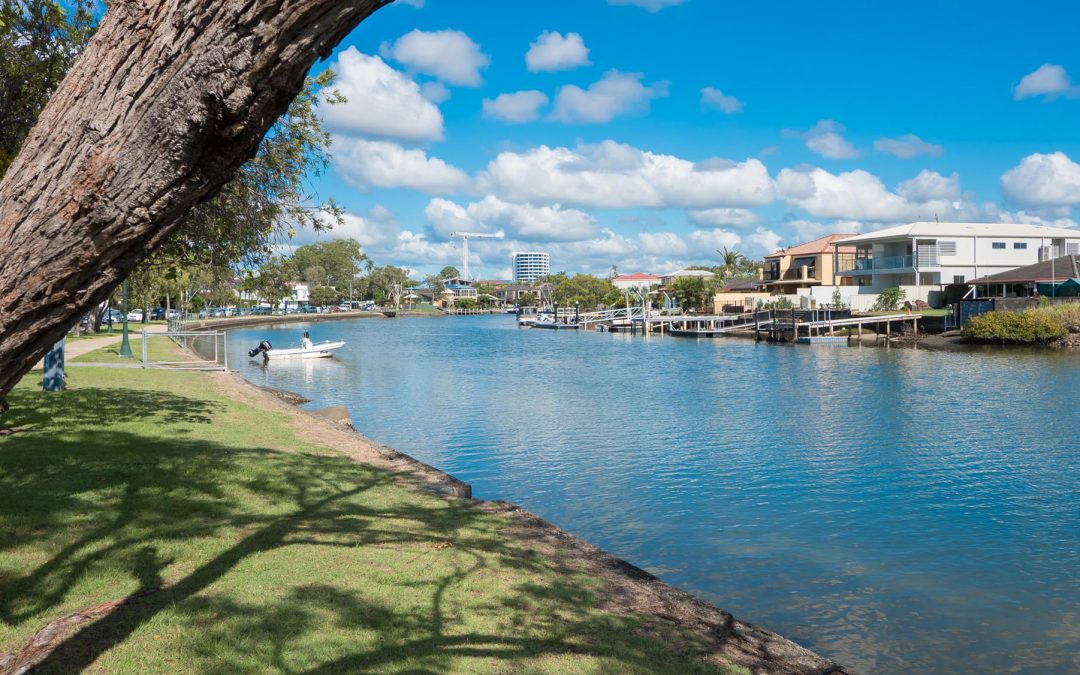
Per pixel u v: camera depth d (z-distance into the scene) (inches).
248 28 74.6
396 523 315.9
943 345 2050.9
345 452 487.5
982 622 337.7
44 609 206.1
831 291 2736.2
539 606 233.6
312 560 256.7
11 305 78.1
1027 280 2219.5
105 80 75.7
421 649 192.2
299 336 3009.4
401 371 1529.3
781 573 396.8
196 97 75.9
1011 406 951.6
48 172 76.4
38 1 435.2
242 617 203.5
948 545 440.1
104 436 455.2
